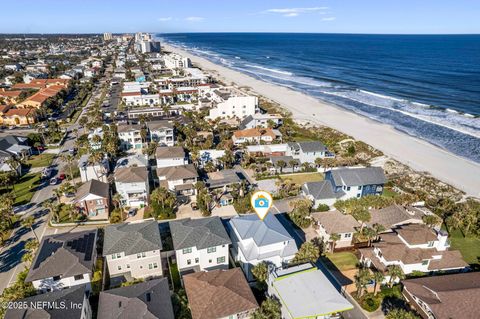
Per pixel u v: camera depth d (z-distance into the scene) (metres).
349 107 164.50
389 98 180.25
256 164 93.06
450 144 115.69
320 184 74.00
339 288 50.16
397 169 95.56
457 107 158.88
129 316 38.72
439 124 136.38
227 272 45.94
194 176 77.88
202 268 52.56
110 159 94.00
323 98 183.75
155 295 42.22
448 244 54.66
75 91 199.38
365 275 46.28
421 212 67.56
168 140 110.50
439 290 44.69
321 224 61.56
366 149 109.31
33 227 65.88
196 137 112.75
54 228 65.44
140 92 175.12
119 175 75.31
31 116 136.38
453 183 87.88
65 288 47.47
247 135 112.50
